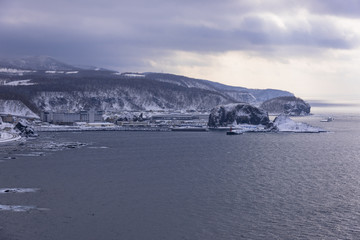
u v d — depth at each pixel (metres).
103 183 168.38
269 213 131.38
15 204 139.62
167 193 153.38
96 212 132.25
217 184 166.50
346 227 120.31
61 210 133.62
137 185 165.00
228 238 113.19
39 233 115.75
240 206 137.88
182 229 119.06
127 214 130.38
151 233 116.25
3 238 112.31
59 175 183.12
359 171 192.50
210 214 130.50
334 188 160.12
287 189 158.50
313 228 119.56
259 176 181.00
